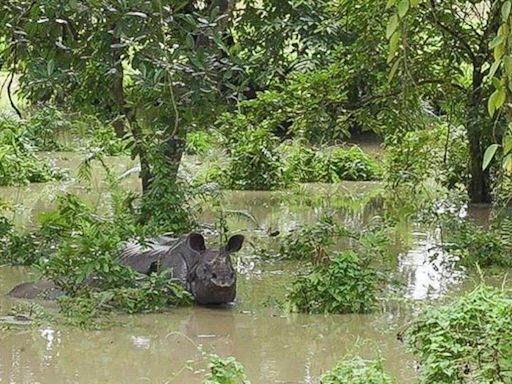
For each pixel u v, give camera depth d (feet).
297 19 49.03
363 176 67.92
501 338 19.24
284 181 62.44
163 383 23.73
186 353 26.61
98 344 27.37
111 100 43.52
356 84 50.85
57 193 57.77
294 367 25.39
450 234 44.73
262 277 36.60
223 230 43.09
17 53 36.99
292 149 67.92
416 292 33.78
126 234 37.14
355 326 29.66
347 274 31.68
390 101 50.98
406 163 56.18
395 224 48.39
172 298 31.89
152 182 42.93
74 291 31.50
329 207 55.26
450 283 35.37
